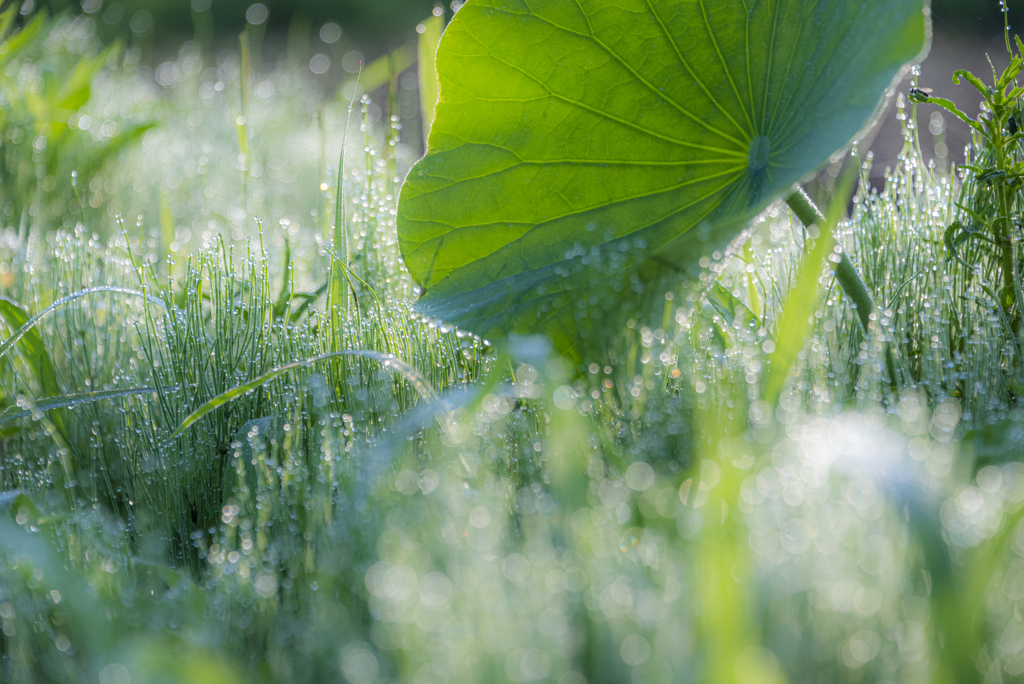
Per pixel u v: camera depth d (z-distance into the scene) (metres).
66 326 1.50
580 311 1.45
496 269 1.52
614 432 1.42
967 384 1.43
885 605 1.28
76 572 1.34
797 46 1.48
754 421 1.38
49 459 1.43
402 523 1.33
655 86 1.50
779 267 1.54
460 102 1.54
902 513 1.32
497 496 1.35
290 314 1.54
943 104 1.50
